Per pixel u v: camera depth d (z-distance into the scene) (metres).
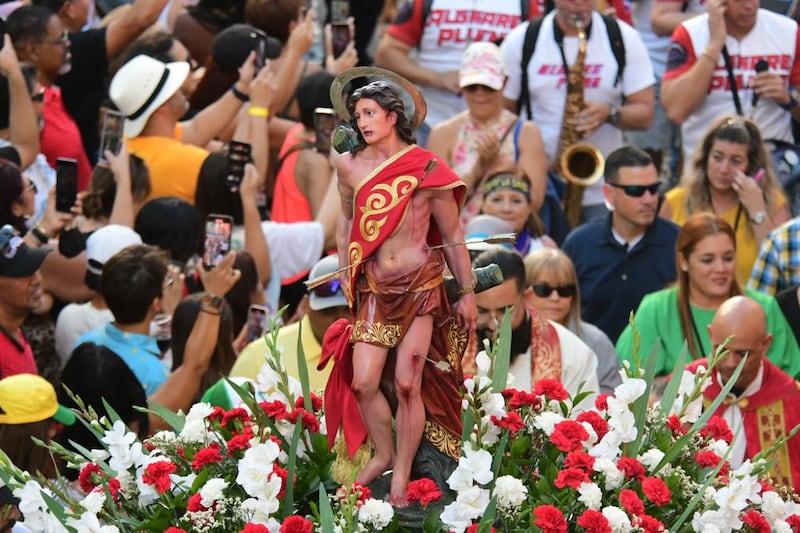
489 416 11.59
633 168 20.97
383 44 26.69
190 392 16.64
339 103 11.02
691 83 25.72
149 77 21.06
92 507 11.27
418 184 10.53
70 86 23.98
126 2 28.12
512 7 26.34
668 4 28.39
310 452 11.68
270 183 24.55
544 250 18.73
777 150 25.84
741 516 11.73
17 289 16.84
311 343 16.44
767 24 25.70
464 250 10.77
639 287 21.11
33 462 13.63
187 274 19.61
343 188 10.80
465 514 10.70
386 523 10.59
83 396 16.05
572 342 16.70
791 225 21.09
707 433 12.59
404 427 10.85
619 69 25.08
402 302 10.66
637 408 12.02
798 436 16.55
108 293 17.06
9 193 18.44
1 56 20.70
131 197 20.19
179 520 11.34
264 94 23.02
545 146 25.03
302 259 21.17
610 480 11.50
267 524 10.98
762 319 16.36
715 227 18.70
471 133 23.00
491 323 16.14
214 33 26.38
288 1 25.20
